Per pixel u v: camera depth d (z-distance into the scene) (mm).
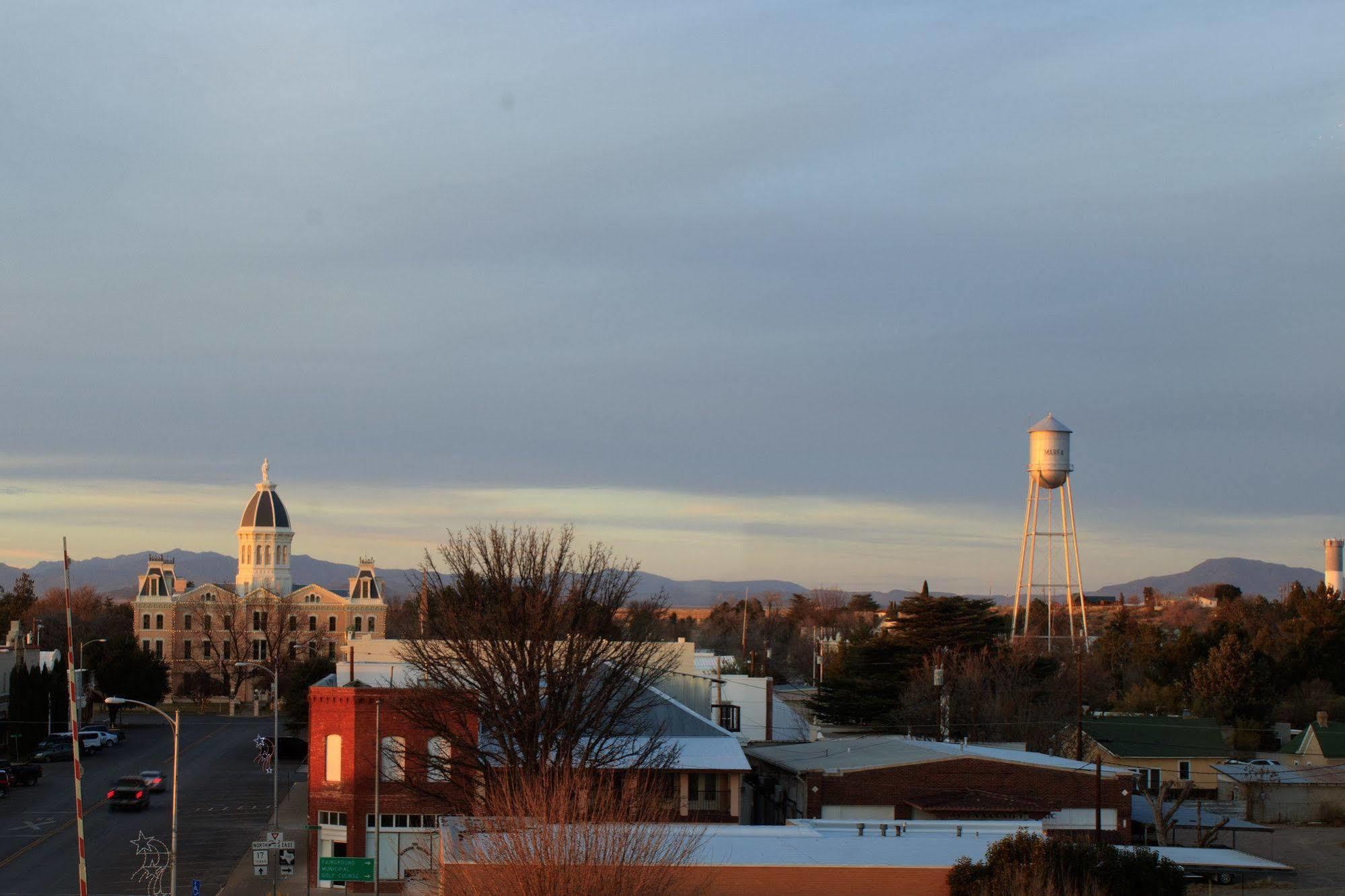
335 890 63719
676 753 61938
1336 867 72312
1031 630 191000
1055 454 137250
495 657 59594
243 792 97000
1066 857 47375
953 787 66312
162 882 63750
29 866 67500
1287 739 118562
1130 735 100562
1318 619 140875
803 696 138375
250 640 197750
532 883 38156
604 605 64938
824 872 44812
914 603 116562
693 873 43812
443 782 64500
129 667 158375
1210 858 64750
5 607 193625
